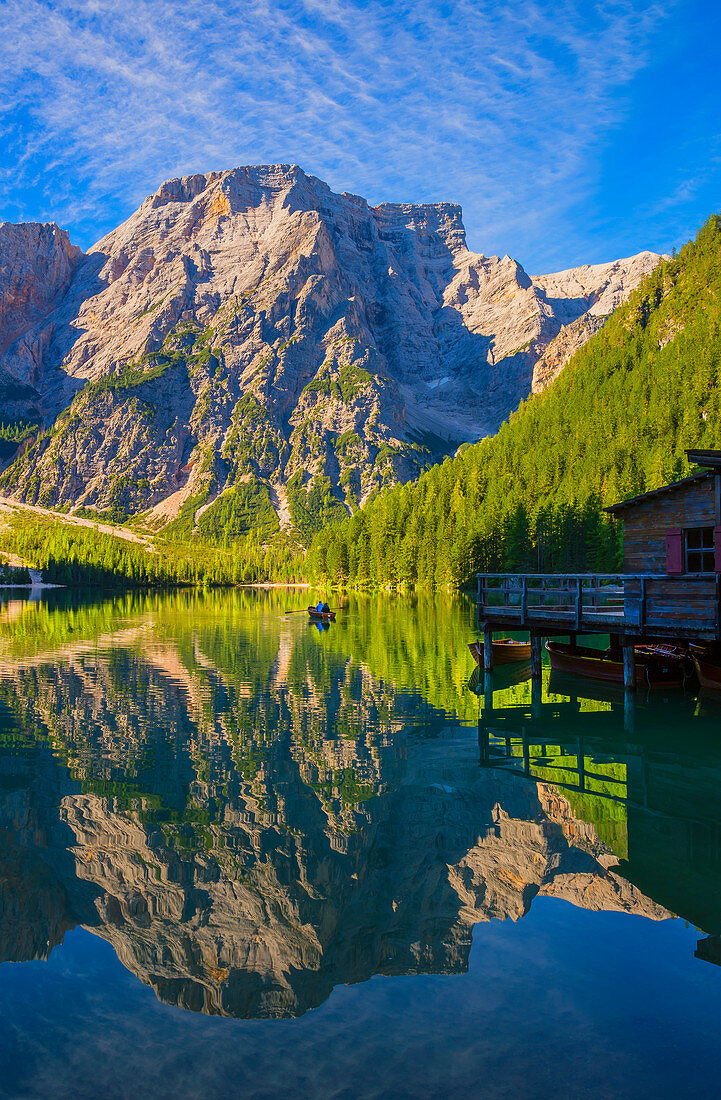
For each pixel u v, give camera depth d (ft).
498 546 392.47
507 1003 25.17
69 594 503.20
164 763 59.57
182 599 442.09
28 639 169.89
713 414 421.18
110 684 100.53
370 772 56.90
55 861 39.47
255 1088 20.48
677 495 88.69
